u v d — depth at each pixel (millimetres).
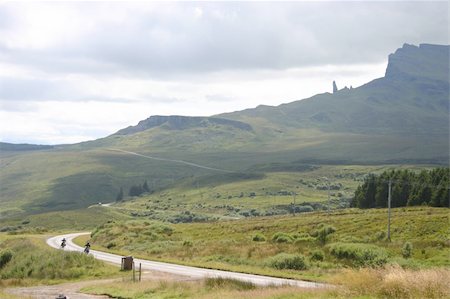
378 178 137250
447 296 16766
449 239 64375
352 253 47031
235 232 98375
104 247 87312
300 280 34656
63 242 78062
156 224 114562
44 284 42406
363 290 18391
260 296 21172
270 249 57156
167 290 28203
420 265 39656
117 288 32000
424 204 121562
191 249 67250
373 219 91062
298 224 97875
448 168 126375
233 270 43469
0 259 63656
